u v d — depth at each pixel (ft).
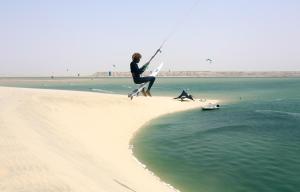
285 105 217.36
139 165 77.61
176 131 126.52
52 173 46.88
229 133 118.62
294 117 155.12
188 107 205.67
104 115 137.49
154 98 216.54
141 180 62.69
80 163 59.47
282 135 111.75
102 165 65.62
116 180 56.08
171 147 98.73
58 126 96.22
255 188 63.00
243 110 190.29
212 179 68.28
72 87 533.96
